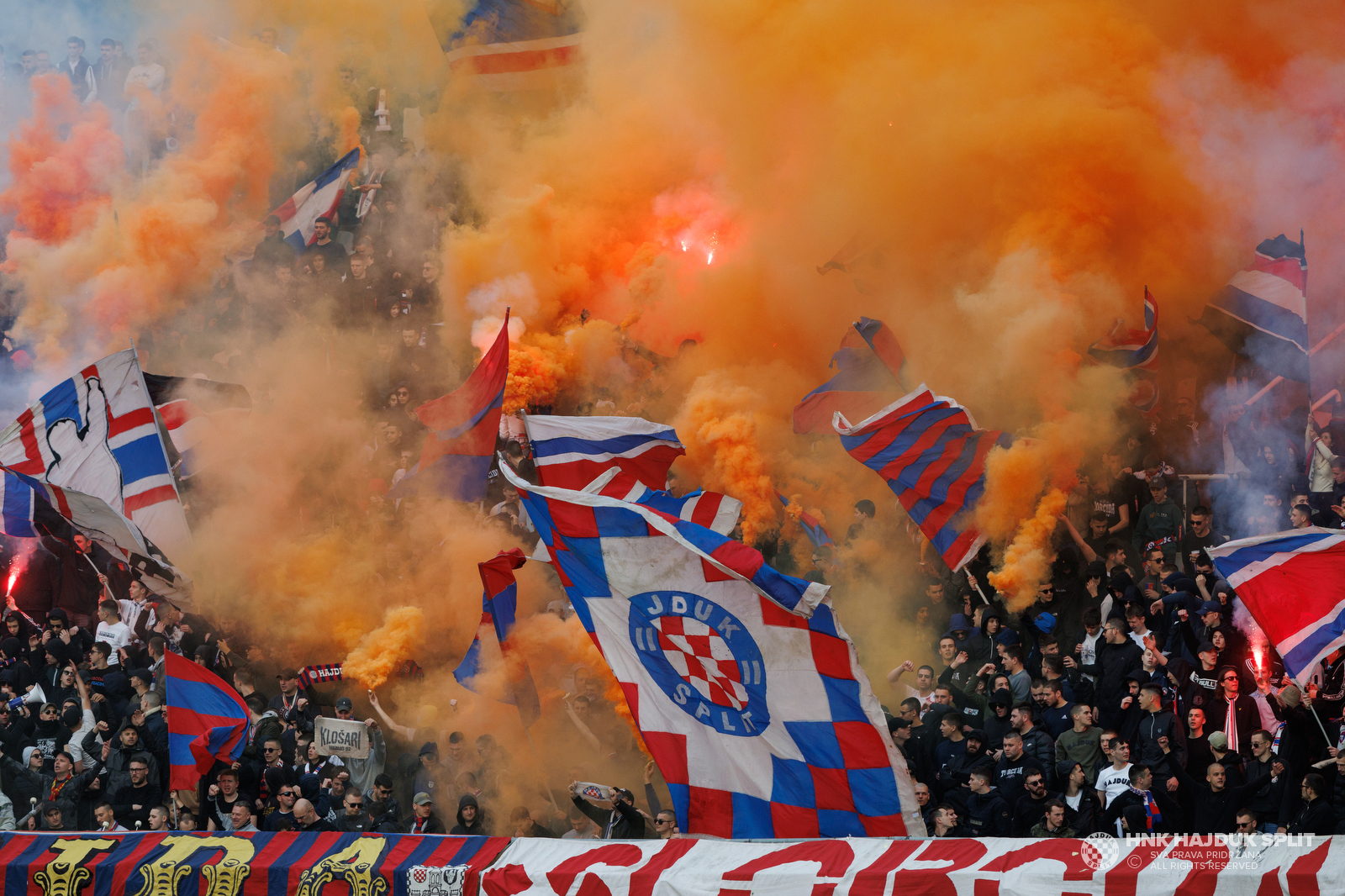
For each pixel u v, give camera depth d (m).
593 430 44.66
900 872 28.38
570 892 30.72
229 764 39.88
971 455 45.09
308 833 33.66
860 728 29.06
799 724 29.44
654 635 30.52
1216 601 39.47
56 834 34.53
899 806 28.98
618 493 44.28
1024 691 39.31
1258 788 32.41
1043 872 28.03
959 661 41.47
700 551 29.91
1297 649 31.08
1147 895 27.39
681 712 30.11
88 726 43.97
